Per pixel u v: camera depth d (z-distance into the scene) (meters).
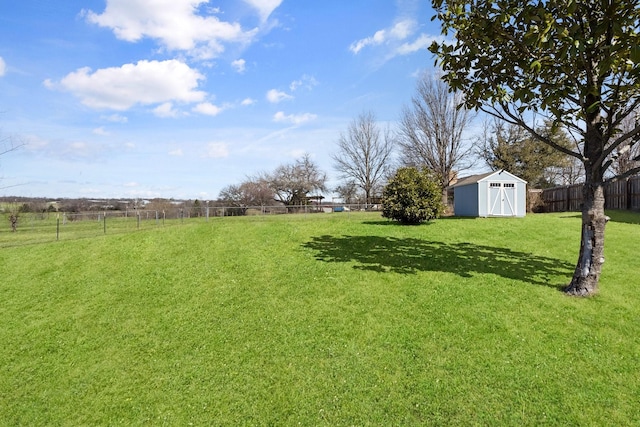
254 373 5.05
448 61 7.17
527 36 5.75
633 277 7.59
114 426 4.33
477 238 12.02
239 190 42.31
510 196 19.92
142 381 5.13
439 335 5.59
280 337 5.89
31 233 20.95
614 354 4.91
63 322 6.98
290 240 11.95
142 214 28.25
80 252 11.16
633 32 5.63
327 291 7.51
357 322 6.17
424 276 8.00
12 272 9.75
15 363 5.74
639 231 12.51
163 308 7.34
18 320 7.14
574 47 5.23
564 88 6.36
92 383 5.17
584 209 6.81
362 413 4.16
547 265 8.71
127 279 8.97
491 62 6.93
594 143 6.64
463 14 6.74
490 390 4.36
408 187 14.82
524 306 6.35
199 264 9.80
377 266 8.81
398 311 6.45
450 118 27.56
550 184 35.78
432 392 4.40
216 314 6.90
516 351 5.08
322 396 4.49
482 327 5.74
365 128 45.62
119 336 6.38
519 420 3.89
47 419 4.54
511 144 33.53
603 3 5.33
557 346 5.15
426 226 14.63
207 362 5.41
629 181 20.38
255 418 4.24
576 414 3.92
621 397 4.13
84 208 30.98
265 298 7.43
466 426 3.87
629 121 21.88
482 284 7.41
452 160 27.78
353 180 46.78
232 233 13.12
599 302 6.37
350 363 5.08
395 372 4.82
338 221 16.81
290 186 46.22
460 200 22.23
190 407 4.52
